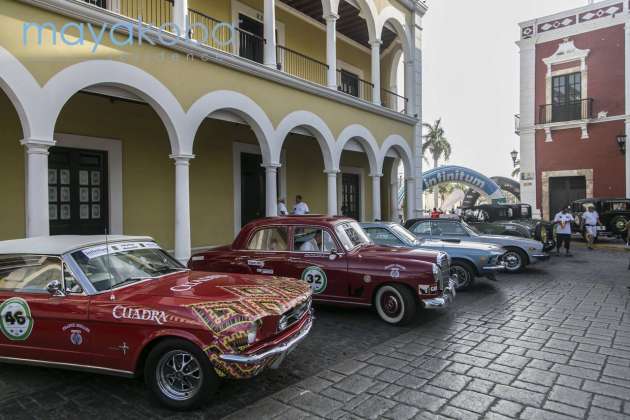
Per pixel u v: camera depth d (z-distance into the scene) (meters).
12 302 4.23
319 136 12.97
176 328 3.69
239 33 13.05
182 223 8.93
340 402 3.88
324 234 6.84
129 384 4.34
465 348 5.30
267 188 11.23
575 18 22.14
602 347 5.27
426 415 3.62
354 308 7.44
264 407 3.79
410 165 17.80
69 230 9.60
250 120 10.71
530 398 3.92
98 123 10.04
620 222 18.36
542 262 12.95
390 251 6.81
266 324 3.85
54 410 3.80
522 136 23.88
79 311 3.99
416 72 17.88
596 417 3.57
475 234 10.66
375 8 15.15
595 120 21.52
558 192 23.03
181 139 8.90
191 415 3.68
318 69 16.33
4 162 8.59
